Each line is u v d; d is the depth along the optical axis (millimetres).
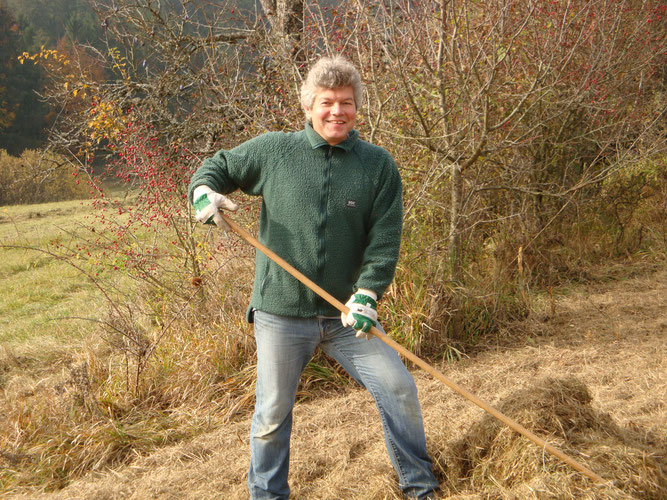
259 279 2654
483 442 2836
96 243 6066
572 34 5848
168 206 5715
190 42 7262
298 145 2582
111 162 6742
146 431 3859
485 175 6125
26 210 17031
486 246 6508
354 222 2584
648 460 2566
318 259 2568
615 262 6895
